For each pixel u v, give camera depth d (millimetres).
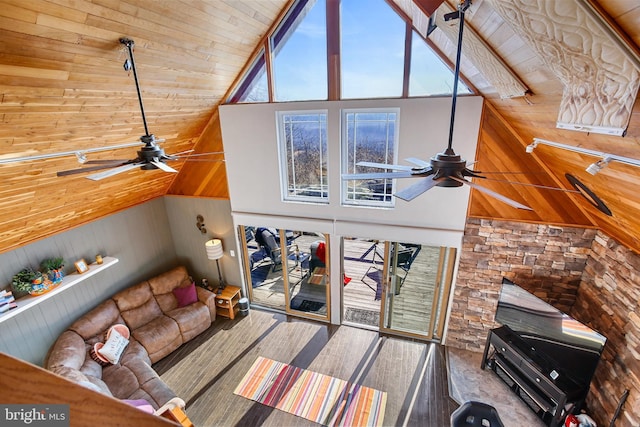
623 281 3336
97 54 2635
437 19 2314
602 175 2496
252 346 5184
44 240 4355
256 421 3988
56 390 567
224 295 5820
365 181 4793
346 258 7953
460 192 4309
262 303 6234
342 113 4477
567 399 3445
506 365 4219
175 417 2281
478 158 4109
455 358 4840
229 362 4879
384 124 4438
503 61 2094
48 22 2113
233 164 5285
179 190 5945
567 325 3557
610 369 3459
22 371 567
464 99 3926
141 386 4090
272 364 4820
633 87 1237
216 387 4457
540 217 4082
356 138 4633
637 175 2061
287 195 5297
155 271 6109
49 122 2895
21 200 3457
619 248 3430
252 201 5418
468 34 2062
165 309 5484
